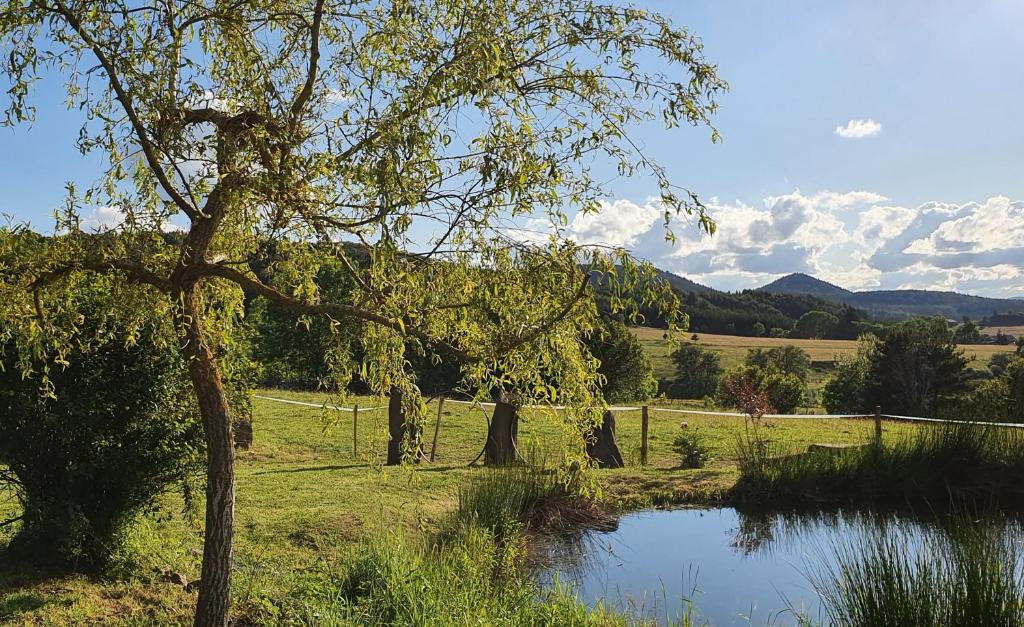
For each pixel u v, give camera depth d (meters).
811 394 56.81
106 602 5.18
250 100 3.54
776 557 8.44
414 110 2.84
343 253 3.44
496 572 6.61
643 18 3.29
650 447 15.68
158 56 3.05
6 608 4.82
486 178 2.66
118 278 3.68
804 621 5.92
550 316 3.20
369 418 17.38
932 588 5.16
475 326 3.52
